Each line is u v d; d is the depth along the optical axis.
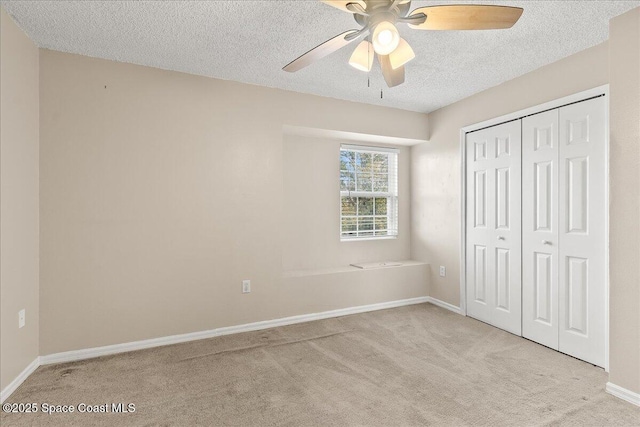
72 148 2.61
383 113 3.94
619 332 2.08
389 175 4.48
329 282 3.65
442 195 4.01
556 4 2.00
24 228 2.31
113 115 2.73
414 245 4.47
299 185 3.92
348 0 1.55
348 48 2.56
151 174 2.86
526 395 2.11
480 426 1.81
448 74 3.05
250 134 3.26
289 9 2.06
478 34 2.35
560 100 2.73
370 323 3.45
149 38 2.40
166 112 2.92
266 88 3.33
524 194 3.05
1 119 2.03
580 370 2.43
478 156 3.53
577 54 2.63
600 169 2.48
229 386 2.23
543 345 2.88
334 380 2.30
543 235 2.89
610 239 2.13
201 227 3.05
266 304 3.33
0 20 2.01
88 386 2.22
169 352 2.75
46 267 2.53
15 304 2.19
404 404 2.02
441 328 3.30
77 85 2.62
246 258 3.25
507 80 3.19
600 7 2.04
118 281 2.75
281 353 2.74
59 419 1.88
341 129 3.69
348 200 4.24
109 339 2.72
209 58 2.73
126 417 1.90
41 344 2.52
